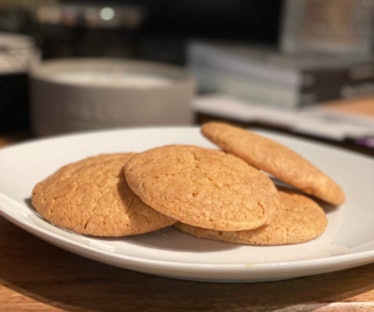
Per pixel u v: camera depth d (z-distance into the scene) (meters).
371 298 0.23
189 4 0.78
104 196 0.24
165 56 0.70
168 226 0.25
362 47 0.74
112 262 0.21
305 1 0.71
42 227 0.24
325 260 0.21
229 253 0.24
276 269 0.21
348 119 0.54
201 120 0.53
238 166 0.25
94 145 0.34
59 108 0.42
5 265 0.25
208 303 0.23
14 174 0.29
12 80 0.46
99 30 0.53
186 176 0.24
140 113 0.42
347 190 0.32
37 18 0.52
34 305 0.22
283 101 0.60
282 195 0.28
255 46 0.72
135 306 0.22
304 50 0.72
